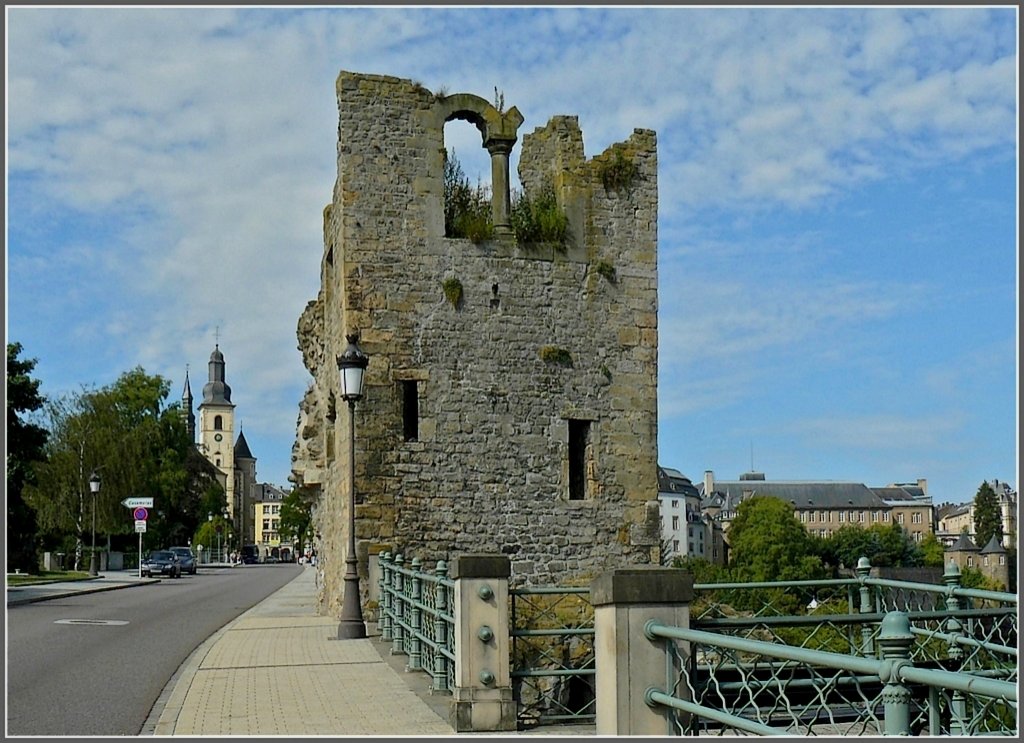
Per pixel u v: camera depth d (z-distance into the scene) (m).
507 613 11.33
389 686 13.23
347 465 21.77
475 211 23.20
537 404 22.47
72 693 13.06
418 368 21.91
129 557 74.38
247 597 34.12
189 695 12.66
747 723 6.77
